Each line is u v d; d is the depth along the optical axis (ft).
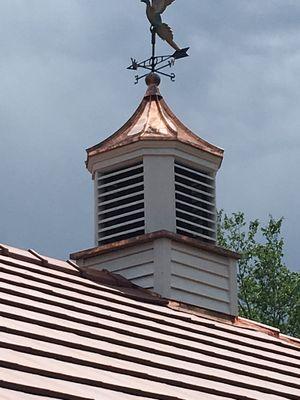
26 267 44.68
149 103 56.08
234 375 41.88
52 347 35.12
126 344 39.52
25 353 33.42
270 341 51.01
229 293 53.01
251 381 41.93
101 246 52.08
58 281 44.91
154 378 36.37
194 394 36.50
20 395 29.12
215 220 55.21
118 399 32.07
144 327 43.50
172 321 46.68
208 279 52.19
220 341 46.85
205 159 55.26
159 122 54.60
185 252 51.42
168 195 52.95
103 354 36.94
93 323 40.55
